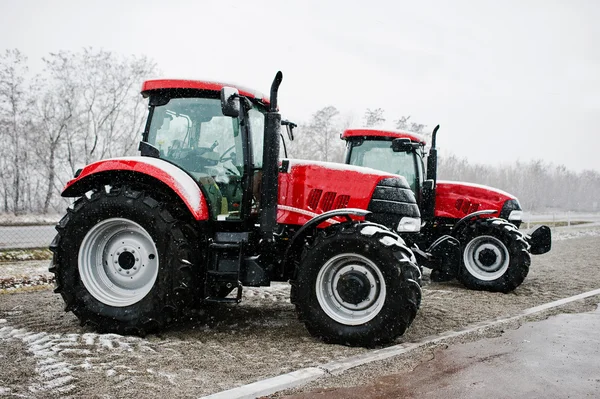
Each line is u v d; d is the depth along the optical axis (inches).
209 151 189.3
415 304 159.8
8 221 678.5
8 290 244.8
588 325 191.3
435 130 301.3
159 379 128.2
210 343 164.2
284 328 186.7
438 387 125.3
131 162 177.3
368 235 163.9
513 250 279.9
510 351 156.3
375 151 303.3
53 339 162.2
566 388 125.6
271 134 176.9
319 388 124.1
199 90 189.9
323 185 189.0
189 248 171.5
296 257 180.1
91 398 115.1
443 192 319.0
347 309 167.8
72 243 179.5
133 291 178.5
